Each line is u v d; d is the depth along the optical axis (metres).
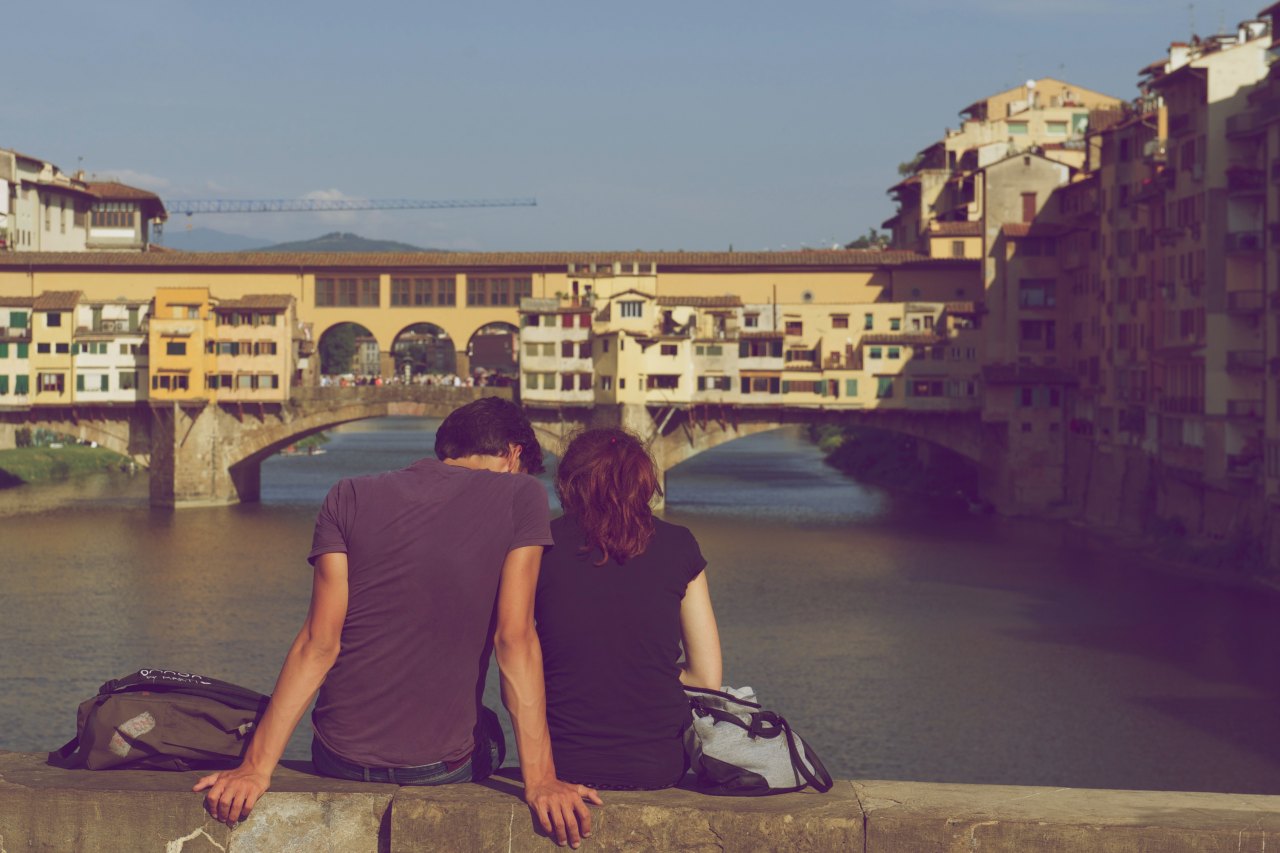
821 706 46.19
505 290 119.44
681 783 6.98
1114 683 48.78
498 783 6.71
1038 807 6.36
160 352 109.56
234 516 101.00
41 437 135.75
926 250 119.56
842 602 65.50
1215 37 85.62
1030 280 106.88
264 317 110.69
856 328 111.44
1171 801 6.44
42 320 111.56
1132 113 94.81
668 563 7.00
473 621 6.71
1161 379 83.88
